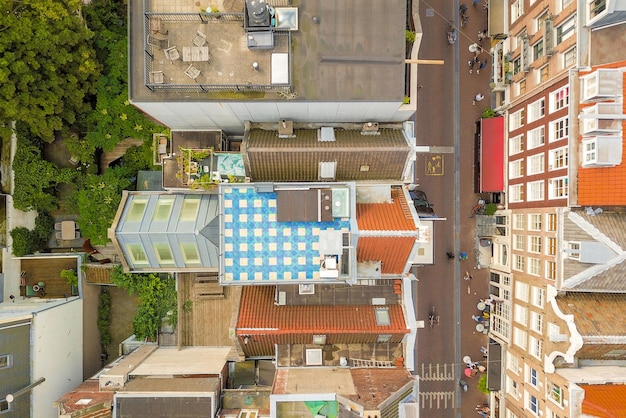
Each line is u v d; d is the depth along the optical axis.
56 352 28.39
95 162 32.16
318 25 22.75
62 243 33.41
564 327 24.94
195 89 22.42
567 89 24.91
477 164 35.53
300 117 26.00
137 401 25.69
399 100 22.80
